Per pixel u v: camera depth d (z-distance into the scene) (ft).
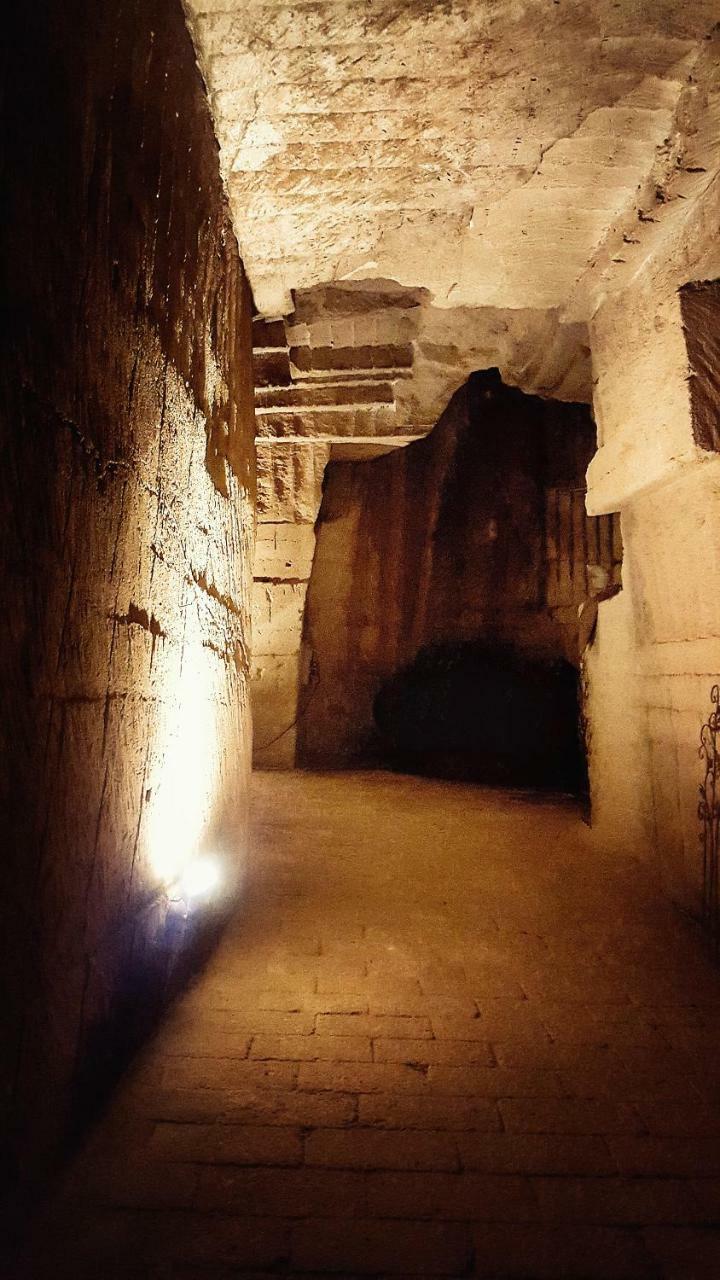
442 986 11.44
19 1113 6.07
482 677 36.91
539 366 22.03
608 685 18.72
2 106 5.33
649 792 16.11
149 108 8.80
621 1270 6.25
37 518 6.09
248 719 16.31
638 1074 9.26
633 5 9.66
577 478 35.09
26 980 6.11
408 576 35.19
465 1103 8.50
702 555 13.58
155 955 9.46
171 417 9.93
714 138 11.65
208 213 12.16
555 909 14.69
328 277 16.46
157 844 9.55
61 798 6.69
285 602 29.81
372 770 32.09
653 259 14.70
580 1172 7.43
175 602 10.21
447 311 23.11
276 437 28.48
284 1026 9.99
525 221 14.43
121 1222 6.38
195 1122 7.82
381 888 15.56
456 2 9.61
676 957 12.73
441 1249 6.38
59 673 6.60
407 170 12.99
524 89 11.10
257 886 15.20
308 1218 6.63
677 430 13.53
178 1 9.49
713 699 13.25
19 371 5.70
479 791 27.48
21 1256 5.88
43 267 6.07
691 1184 7.32
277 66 10.64
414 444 35.40
